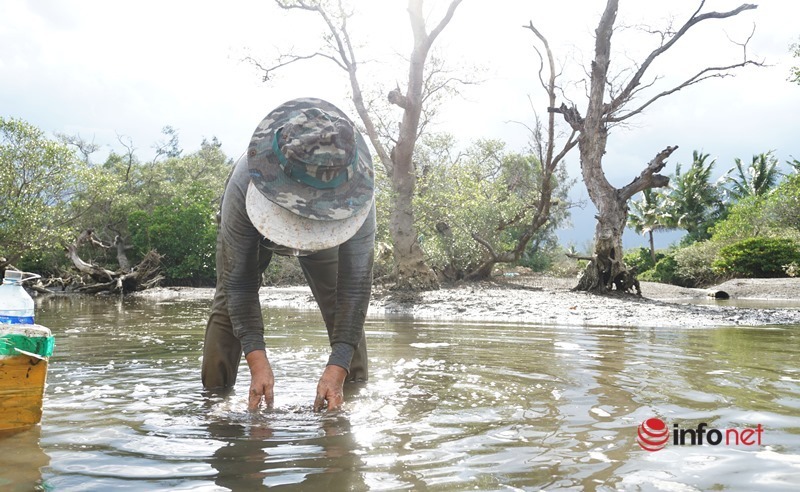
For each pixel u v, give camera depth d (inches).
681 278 1540.4
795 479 92.0
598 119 693.9
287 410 142.0
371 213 160.4
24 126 1007.6
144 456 104.8
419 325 373.1
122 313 515.2
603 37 682.8
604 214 697.0
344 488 88.4
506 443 111.5
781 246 1262.3
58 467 98.5
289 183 142.7
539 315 452.4
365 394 159.2
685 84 722.2
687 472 95.1
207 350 173.0
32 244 1019.9
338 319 155.4
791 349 250.4
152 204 1765.5
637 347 256.8
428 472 95.2
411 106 703.1
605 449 107.7
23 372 123.4
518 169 1521.9
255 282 157.2
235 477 93.4
